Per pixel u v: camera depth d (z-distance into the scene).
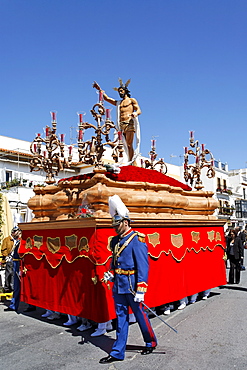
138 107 8.70
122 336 4.57
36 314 6.92
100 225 5.35
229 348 4.89
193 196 8.24
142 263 4.62
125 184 6.45
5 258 9.66
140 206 6.56
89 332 5.68
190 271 7.24
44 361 4.56
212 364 4.36
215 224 8.29
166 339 5.30
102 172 6.10
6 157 23.11
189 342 5.16
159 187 6.99
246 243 29.31
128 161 8.81
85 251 5.48
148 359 4.55
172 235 6.80
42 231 6.43
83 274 5.52
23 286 6.81
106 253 5.39
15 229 7.58
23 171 24.06
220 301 7.86
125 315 4.69
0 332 5.81
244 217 51.53
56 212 7.05
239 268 10.56
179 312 6.90
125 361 4.50
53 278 6.11
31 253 6.60
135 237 4.79
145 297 6.03
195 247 7.47
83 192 6.24
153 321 6.27
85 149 6.85
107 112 6.24
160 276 6.39
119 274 4.73
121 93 8.85
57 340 5.33
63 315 6.73
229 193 47.78
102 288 5.29
